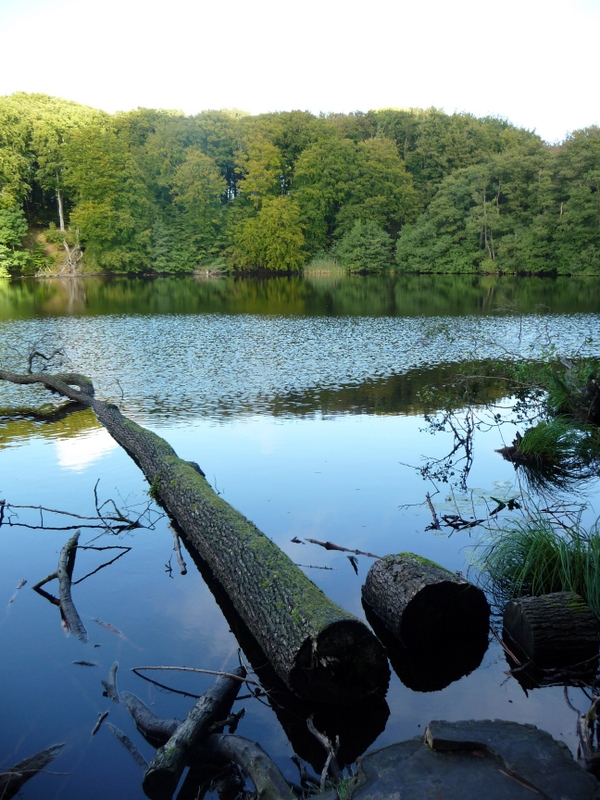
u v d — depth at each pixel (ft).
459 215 158.20
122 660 12.14
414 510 19.27
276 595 12.70
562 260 140.87
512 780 8.13
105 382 39.68
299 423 29.96
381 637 13.07
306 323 65.92
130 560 16.65
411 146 195.83
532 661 12.12
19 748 9.84
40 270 154.40
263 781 8.64
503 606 14.23
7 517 19.49
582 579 14.05
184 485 19.56
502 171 150.71
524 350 48.98
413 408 32.89
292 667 11.09
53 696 11.08
